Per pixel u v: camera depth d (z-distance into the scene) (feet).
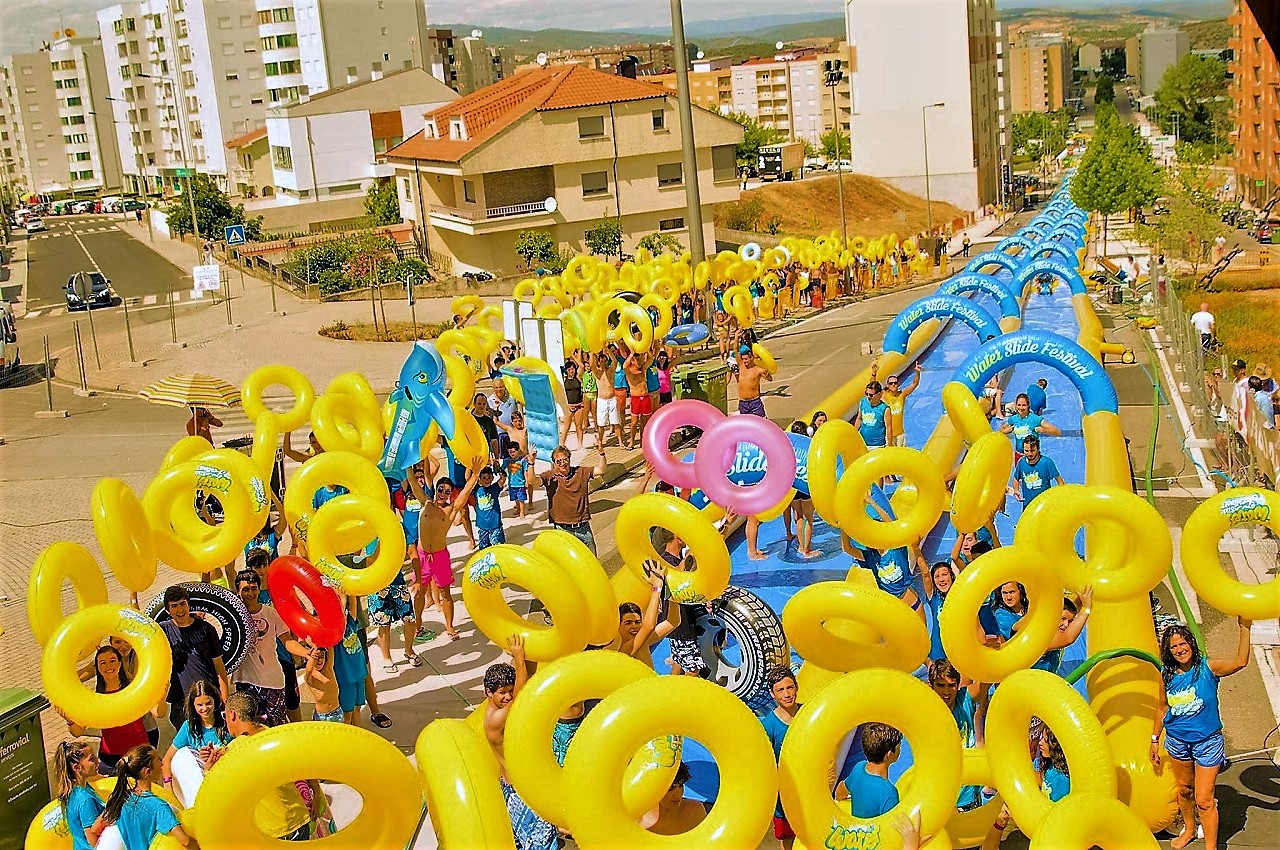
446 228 167.43
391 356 102.94
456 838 22.18
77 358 111.45
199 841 21.68
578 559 29.09
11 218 273.33
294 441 74.43
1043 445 60.08
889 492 50.47
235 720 25.84
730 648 34.27
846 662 29.04
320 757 21.42
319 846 22.26
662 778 23.90
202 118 230.89
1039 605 28.94
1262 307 99.30
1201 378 61.93
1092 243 137.39
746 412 58.39
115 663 29.76
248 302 138.21
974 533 38.47
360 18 212.02
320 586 30.58
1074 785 23.90
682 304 92.22
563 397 60.29
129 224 249.75
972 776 26.58
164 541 35.88
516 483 54.90
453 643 40.63
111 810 24.27
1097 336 72.54
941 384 75.31
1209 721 26.00
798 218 177.58
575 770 21.38
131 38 256.11
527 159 159.02
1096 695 29.84
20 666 40.65
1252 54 135.74
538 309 77.41
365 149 190.60
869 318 102.12
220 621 31.40
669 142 165.07
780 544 48.24
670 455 43.14
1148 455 54.60
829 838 23.07
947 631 28.32
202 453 41.14
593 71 169.37
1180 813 27.25
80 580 33.14
